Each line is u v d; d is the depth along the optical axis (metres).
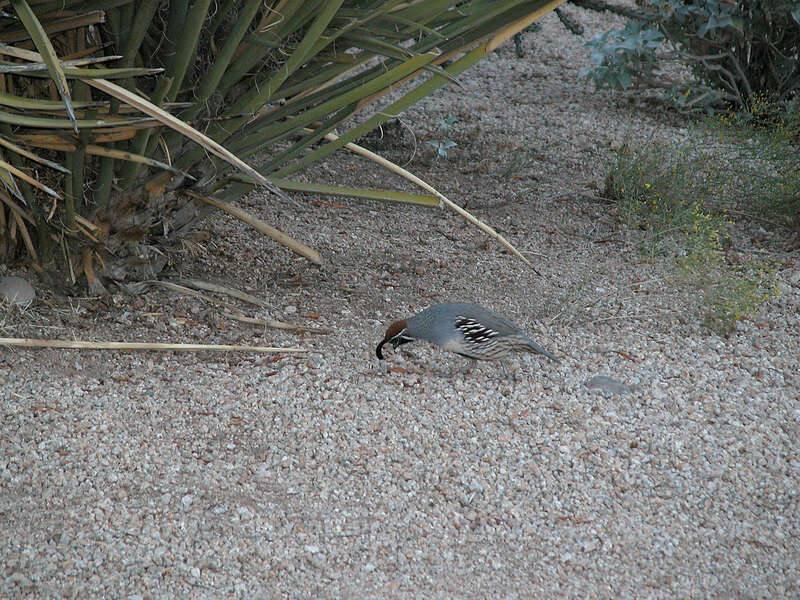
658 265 12.62
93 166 9.54
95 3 7.70
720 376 9.55
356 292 11.30
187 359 9.31
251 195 14.41
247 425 8.21
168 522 6.83
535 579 6.53
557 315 10.86
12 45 8.45
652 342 10.28
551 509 7.32
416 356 9.85
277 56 9.08
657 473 7.87
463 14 8.09
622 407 8.88
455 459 7.90
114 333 9.52
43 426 7.83
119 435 7.86
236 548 6.63
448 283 11.80
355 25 8.07
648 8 18.31
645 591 6.45
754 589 6.51
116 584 6.16
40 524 6.67
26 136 8.35
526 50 24.86
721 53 18.92
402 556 6.69
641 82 20.27
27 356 8.90
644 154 15.67
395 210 14.55
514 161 16.23
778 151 14.99
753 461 8.09
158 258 10.72
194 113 8.79
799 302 11.37
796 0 17.03
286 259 12.16
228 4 8.53
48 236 9.84
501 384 9.27
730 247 13.38
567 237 13.70
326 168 15.86
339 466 7.73
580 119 19.53
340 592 6.27
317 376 9.12
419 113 19.30
